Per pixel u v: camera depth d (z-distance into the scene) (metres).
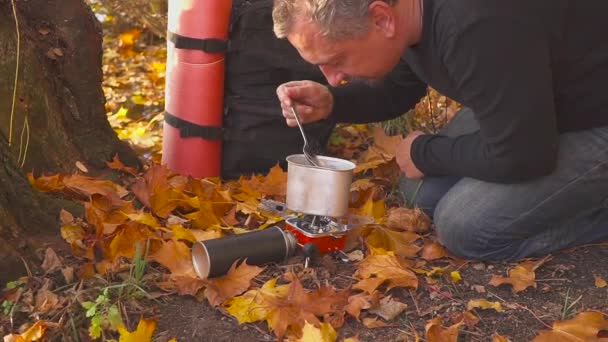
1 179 2.21
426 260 2.44
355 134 3.55
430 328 1.96
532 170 2.17
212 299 2.09
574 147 2.28
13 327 1.96
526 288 2.26
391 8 2.00
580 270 2.36
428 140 2.45
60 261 2.18
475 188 2.39
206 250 2.15
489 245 2.40
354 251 2.42
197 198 2.53
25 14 2.69
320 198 2.23
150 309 2.06
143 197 2.55
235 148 3.00
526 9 2.00
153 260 2.28
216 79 2.89
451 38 2.01
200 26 2.83
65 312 1.99
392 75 2.64
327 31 1.98
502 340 1.97
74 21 2.76
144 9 4.99
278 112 2.94
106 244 2.25
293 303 2.05
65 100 2.76
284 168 3.04
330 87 2.60
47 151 2.61
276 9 2.03
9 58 2.48
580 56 2.14
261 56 2.89
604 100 2.22
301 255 2.34
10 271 2.10
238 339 1.98
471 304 2.13
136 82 4.88
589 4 2.10
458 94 2.20
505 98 2.04
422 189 2.72
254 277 2.23
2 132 2.46
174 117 2.95
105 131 2.89
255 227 2.55
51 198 2.37
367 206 2.62
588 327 2.01
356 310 2.05
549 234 2.41
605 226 2.45
